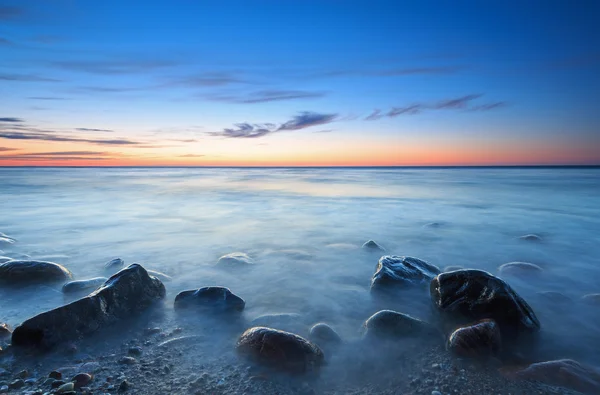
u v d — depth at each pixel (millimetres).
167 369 3180
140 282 4613
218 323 4199
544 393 2850
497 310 4062
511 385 2957
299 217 13055
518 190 25625
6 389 2781
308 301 5027
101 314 3906
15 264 5387
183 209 15219
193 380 3012
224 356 3430
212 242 8820
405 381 3084
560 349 3734
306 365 3143
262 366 3211
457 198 19828
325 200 18953
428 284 5410
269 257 7414
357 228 10828
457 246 8523
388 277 5430
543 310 4746
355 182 38125
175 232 10109
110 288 4180
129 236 9492
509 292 4164
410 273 5637
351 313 4613
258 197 20641
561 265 6922
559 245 8617
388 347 3662
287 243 8758
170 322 4195
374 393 2926
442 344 3676
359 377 3174
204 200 18922
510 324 3959
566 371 3072
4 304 4582
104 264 6688
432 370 3215
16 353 3307
